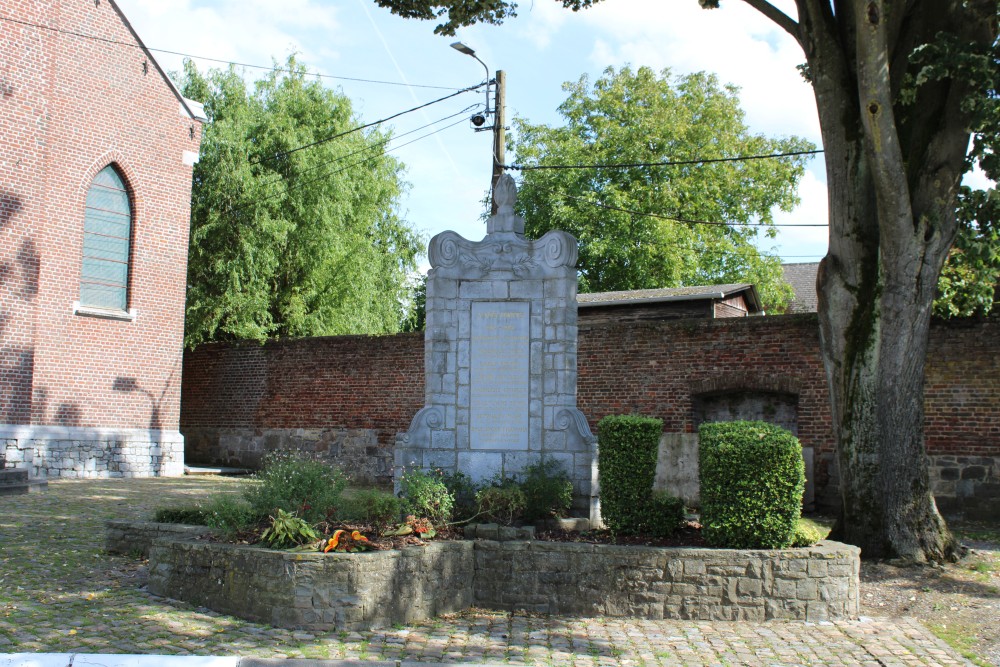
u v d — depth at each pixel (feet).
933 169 35.78
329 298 99.50
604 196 111.04
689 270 111.34
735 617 26.25
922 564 34.35
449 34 41.19
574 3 40.93
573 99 123.03
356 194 99.30
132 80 72.13
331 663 19.75
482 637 23.75
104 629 22.25
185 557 25.67
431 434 34.86
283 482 27.89
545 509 31.60
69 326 67.46
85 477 67.15
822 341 37.99
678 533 29.27
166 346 73.92
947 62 32.96
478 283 35.47
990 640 24.90
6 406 62.08
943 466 50.67
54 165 66.54
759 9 39.29
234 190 84.89
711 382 58.39
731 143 117.91
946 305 48.78
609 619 26.32
